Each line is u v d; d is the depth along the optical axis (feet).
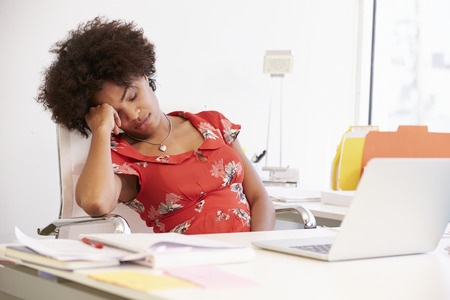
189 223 6.44
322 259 4.00
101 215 5.63
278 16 11.76
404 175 3.99
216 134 6.97
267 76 11.60
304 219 6.63
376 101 13.50
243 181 7.08
